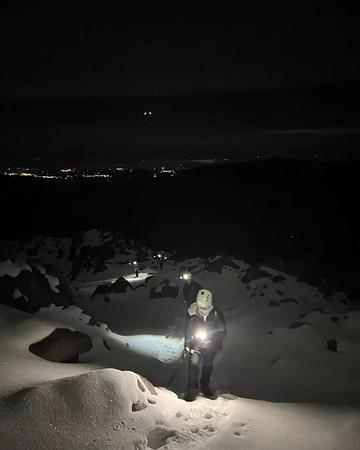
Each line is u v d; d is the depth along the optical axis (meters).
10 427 4.57
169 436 4.93
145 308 13.15
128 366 7.49
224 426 5.21
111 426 4.79
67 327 7.45
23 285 8.29
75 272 26.56
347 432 5.11
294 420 5.46
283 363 7.84
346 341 8.35
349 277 23.95
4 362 5.85
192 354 6.55
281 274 14.23
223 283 14.27
